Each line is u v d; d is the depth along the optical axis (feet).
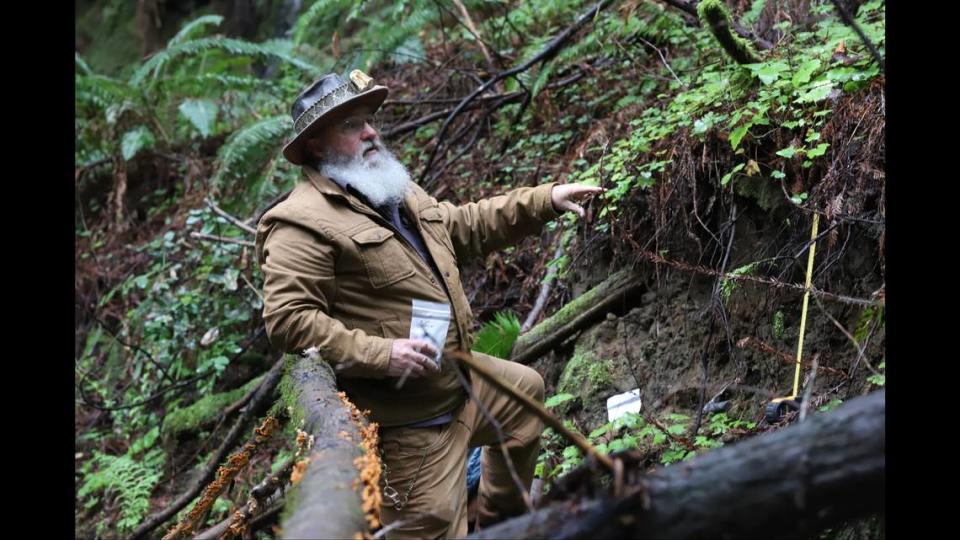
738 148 13.08
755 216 13.20
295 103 10.94
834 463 5.00
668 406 13.35
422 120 19.94
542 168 17.67
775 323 12.41
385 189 10.73
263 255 10.59
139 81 27.58
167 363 21.03
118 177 27.30
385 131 20.54
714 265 13.62
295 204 10.50
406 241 10.67
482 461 11.87
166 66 28.30
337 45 22.57
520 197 11.66
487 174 18.86
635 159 14.26
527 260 17.37
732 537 5.02
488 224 11.71
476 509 12.87
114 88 26.96
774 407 10.82
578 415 14.23
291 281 10.09
